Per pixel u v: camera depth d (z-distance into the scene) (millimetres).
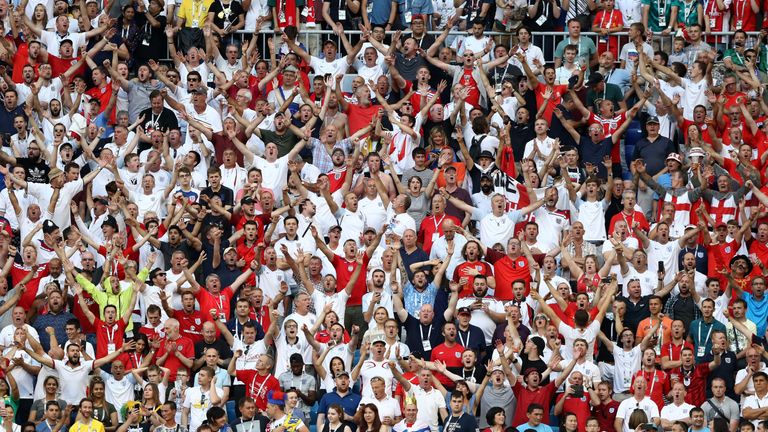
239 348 92125
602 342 94688
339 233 99250
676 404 89750
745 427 88062
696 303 96188
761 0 117562
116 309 94125
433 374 91312
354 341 92438
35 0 119312
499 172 104188
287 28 113625
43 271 97938
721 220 104938
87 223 104062
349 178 103500
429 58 112812
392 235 97062
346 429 87125
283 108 107625
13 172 104312
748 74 113750
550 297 95875
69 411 89438
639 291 95000
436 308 94938
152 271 96188
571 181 105812
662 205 105062
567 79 114312
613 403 89750
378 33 114688
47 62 113938
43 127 109250
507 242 100375
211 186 102562
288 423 87562
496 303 95562
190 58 113250
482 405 89500
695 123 110438
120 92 112000
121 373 91125
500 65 114062
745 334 93625
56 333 95188
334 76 112750
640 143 109250
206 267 98125
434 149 106812
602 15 117062
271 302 94438
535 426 88062
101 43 113438
